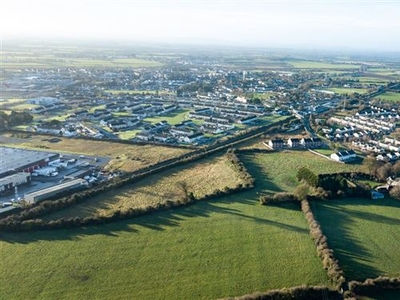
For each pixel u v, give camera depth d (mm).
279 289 99938
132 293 98625
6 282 101812
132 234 127125
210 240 123812
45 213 142125
